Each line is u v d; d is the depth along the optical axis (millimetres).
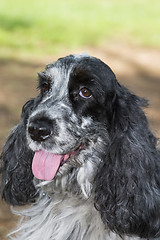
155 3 29781
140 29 22641
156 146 5922
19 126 6062
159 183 5582
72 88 5441
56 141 5281
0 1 27047
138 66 16781
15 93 12906
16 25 21484
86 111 5414
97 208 5363
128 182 5312
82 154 5480
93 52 18125
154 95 13680
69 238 5527
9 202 6316
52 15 24297
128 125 5453
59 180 5586
